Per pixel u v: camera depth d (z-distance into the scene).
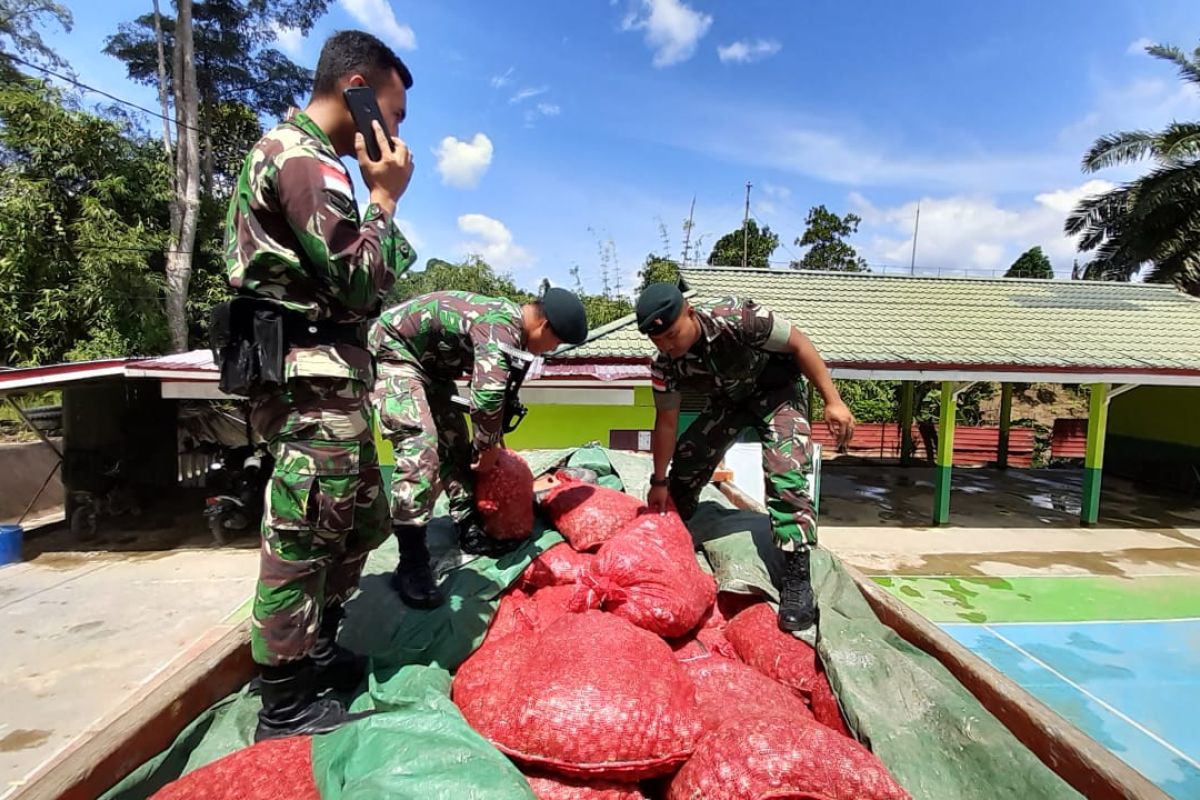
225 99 19.38
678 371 2.70
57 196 13.72
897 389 21.06
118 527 9.87
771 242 26.36
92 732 4.76
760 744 1.42
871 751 1.55
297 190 1.39
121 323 13.89
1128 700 5.58
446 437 2.68
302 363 1.48
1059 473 16.31
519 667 1.78
